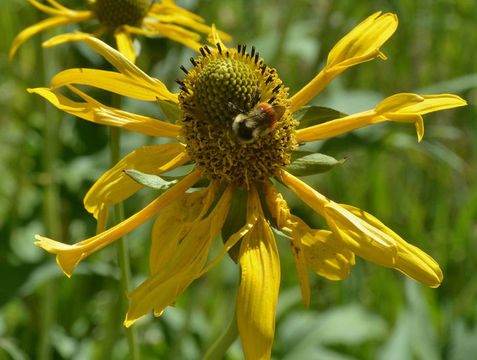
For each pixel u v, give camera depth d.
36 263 0.29
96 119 0.21
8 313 0.36
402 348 0.31
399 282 0.36
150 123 0.22
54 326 0.34
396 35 0.42
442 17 0.42
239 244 0.21
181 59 0.34
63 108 0.21
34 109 0.38
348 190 0.40
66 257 0.20
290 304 0.34
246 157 0.21
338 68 0.21
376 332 0.33
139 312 0.19
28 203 0.41
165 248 0.21
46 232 0.32
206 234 0.21
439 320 0.33
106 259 0.37
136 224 0.21
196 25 0.27
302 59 0.48
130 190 0.21
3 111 0.46
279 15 0.48
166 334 0.34
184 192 0.21
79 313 0.36
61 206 0.37
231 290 0.38
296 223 0.21
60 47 0.37
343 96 0.36
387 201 0.39
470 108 0.42
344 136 0.32
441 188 0.41
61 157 0.36
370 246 0.20
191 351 0.34
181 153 0.22
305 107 0.21
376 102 0.35
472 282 0.35
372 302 0.36
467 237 0.37
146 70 0.28
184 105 0.21
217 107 0.21
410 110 0.21
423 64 0.45
